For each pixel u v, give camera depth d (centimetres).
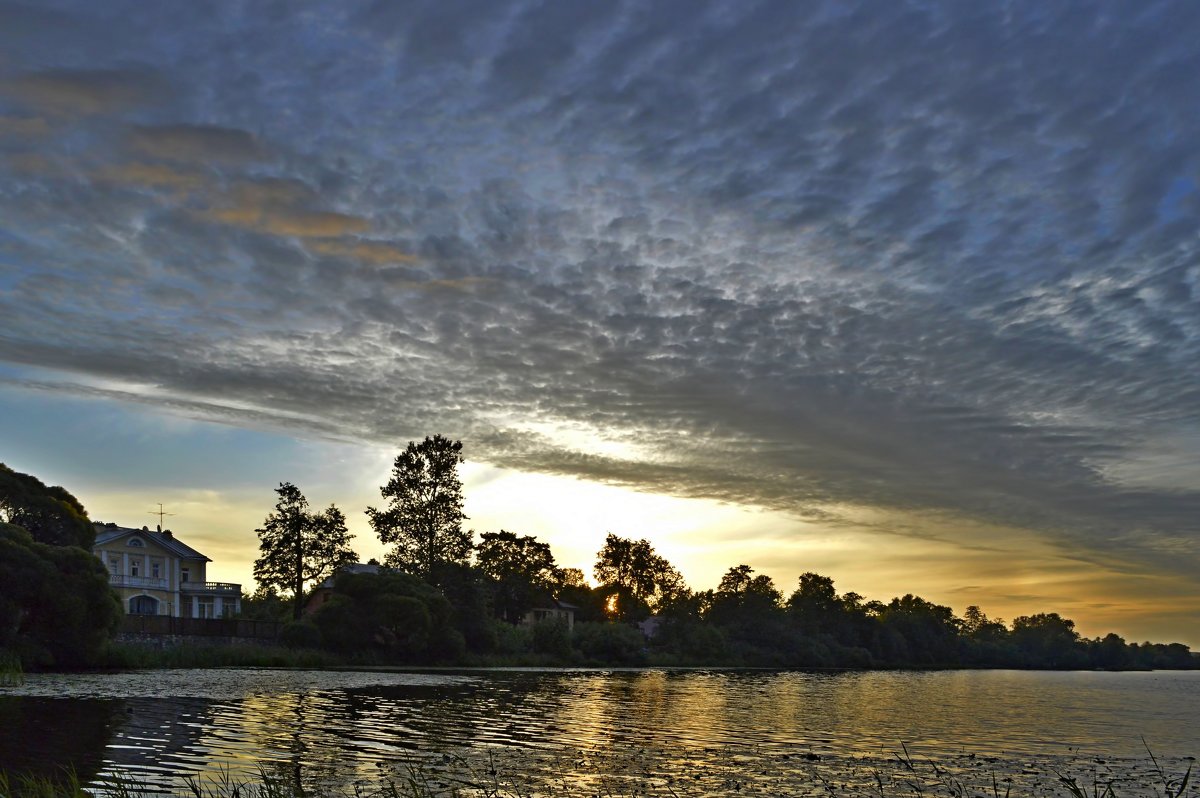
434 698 4281
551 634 10744
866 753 2812
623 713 3928
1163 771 2631
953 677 12094
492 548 14675
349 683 5191
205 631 7731
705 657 13675
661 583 17712
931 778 2352
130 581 9838
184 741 2455
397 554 10794
